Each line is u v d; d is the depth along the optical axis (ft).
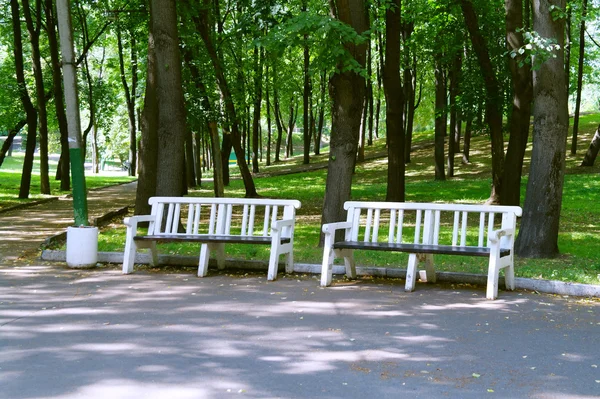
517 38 48.32
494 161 60.95
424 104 161.38
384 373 15.24
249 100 83.10
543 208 34.19
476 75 58.75
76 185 31.76
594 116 144.77
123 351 17.03
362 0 36.17
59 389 14.02
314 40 33.42
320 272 29.55
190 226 31.76
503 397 13.66
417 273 28.37
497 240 24.39
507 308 22.63
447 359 16.43
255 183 111.24
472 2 58.13
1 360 16.20
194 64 67.72
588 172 86.89
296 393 13.80
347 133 36.60
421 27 75.51
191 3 55.36
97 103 130.31
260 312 21.71
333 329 19.45
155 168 47.09
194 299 23.86
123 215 61.82
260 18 52.75
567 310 22.38
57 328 19.47
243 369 15.49
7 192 86.89
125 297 24.18
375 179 105.70
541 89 33.71
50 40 88.89
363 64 35.73
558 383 14.60
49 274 29.17
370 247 26.50
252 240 28.76
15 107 105.50
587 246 40.40
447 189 81.00
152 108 46.68
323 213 37.52
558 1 32.42
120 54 115.96
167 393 13.78
